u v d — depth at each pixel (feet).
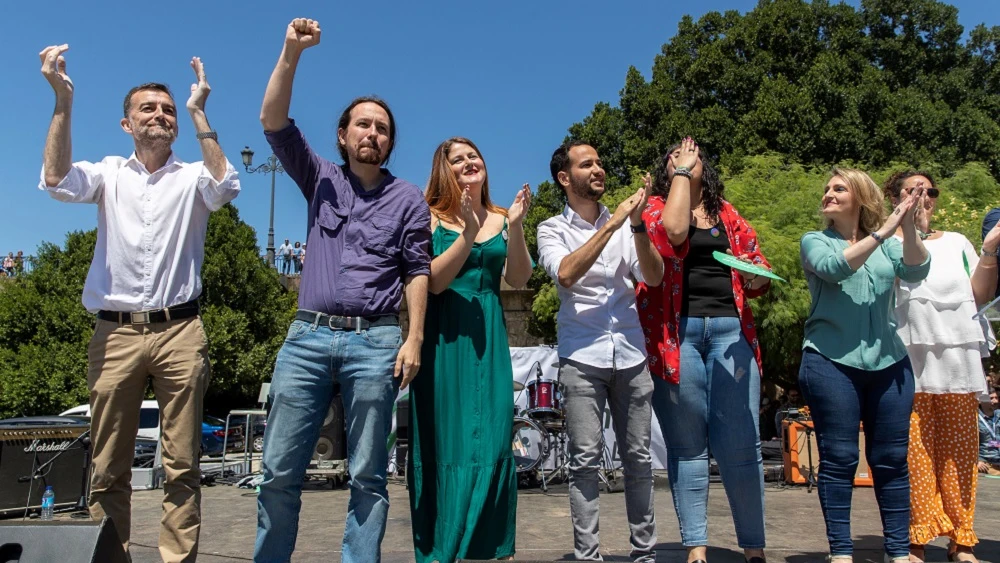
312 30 8.92
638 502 10.62
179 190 10.03
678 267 10.79
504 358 9.98
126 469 9.77
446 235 10.11
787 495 24.02
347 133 9.51
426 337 9.85
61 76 9.51
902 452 10.58
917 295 11.78
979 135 62.28
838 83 62.13
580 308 10.64
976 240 42.09
